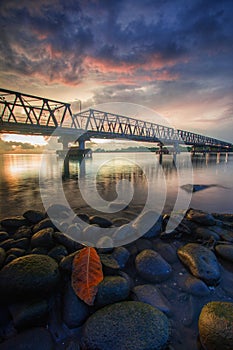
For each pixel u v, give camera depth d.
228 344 1.57
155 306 2.05
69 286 2.21
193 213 4.54
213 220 4.29
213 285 2.46
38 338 1.79
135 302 1.96
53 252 2.87
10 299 2.09
